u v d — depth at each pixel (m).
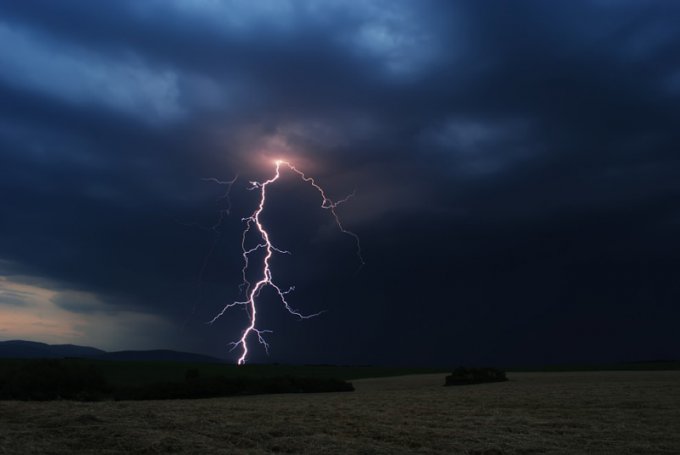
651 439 15.07
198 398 39.50
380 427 16.52
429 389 43.69
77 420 15.41
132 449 12.59
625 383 41.34
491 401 27.16
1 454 11.45
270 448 13.30
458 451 13.32
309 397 36.06
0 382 34.72
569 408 22.88
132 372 57.34
